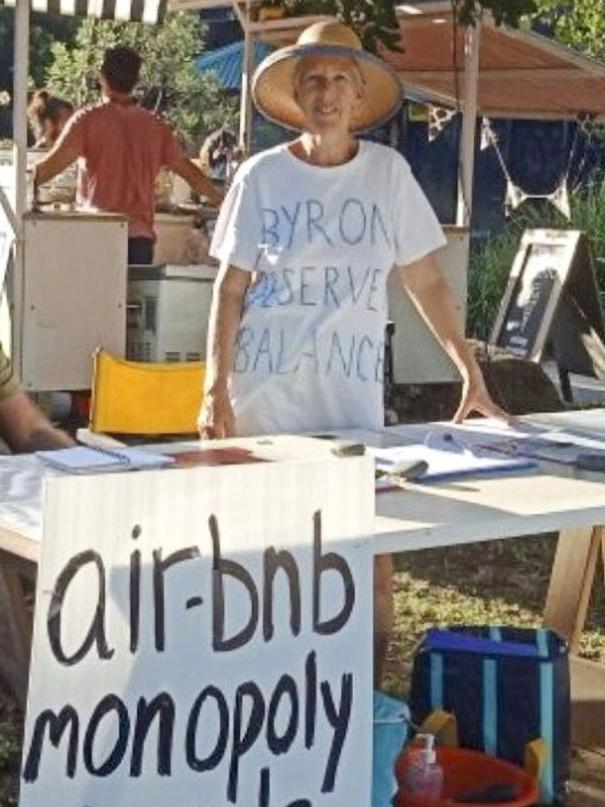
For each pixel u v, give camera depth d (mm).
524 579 6719
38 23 23719
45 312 8539
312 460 3209
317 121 4449
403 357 9445
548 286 10695
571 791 4492
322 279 4500
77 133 8859
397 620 6086
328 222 4484
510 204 14945
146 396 5711
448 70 10477
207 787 3023
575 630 5070
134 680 2955
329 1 8031
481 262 13438
